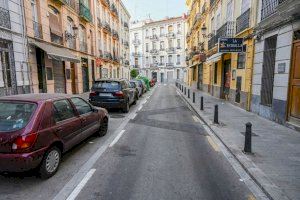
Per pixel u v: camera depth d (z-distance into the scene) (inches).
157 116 437.4
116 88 454.6
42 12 569.6
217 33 685.9
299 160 203.9
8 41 439.5
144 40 2485.2
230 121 370.3
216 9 768.9
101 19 1120.2
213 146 254.2
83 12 834.2
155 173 183.2
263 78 408.8
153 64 2426.2
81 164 198.7
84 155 220.5
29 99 180.1
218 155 225.8
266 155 215.6
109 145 252.5
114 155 221.8
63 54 590.2
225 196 150.6
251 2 449.4
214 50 740.0
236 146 243.0
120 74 1599.4
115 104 450.9
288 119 328.8
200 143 265.3
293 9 272.1
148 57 2470.5
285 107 331.9
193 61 1339.8
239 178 176.1
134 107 557.9
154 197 148.3
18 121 162.2
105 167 193.5
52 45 616.7
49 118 176.2
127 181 169.2
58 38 660.7
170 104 624.7
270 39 391.9
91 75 961.5
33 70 518.9
